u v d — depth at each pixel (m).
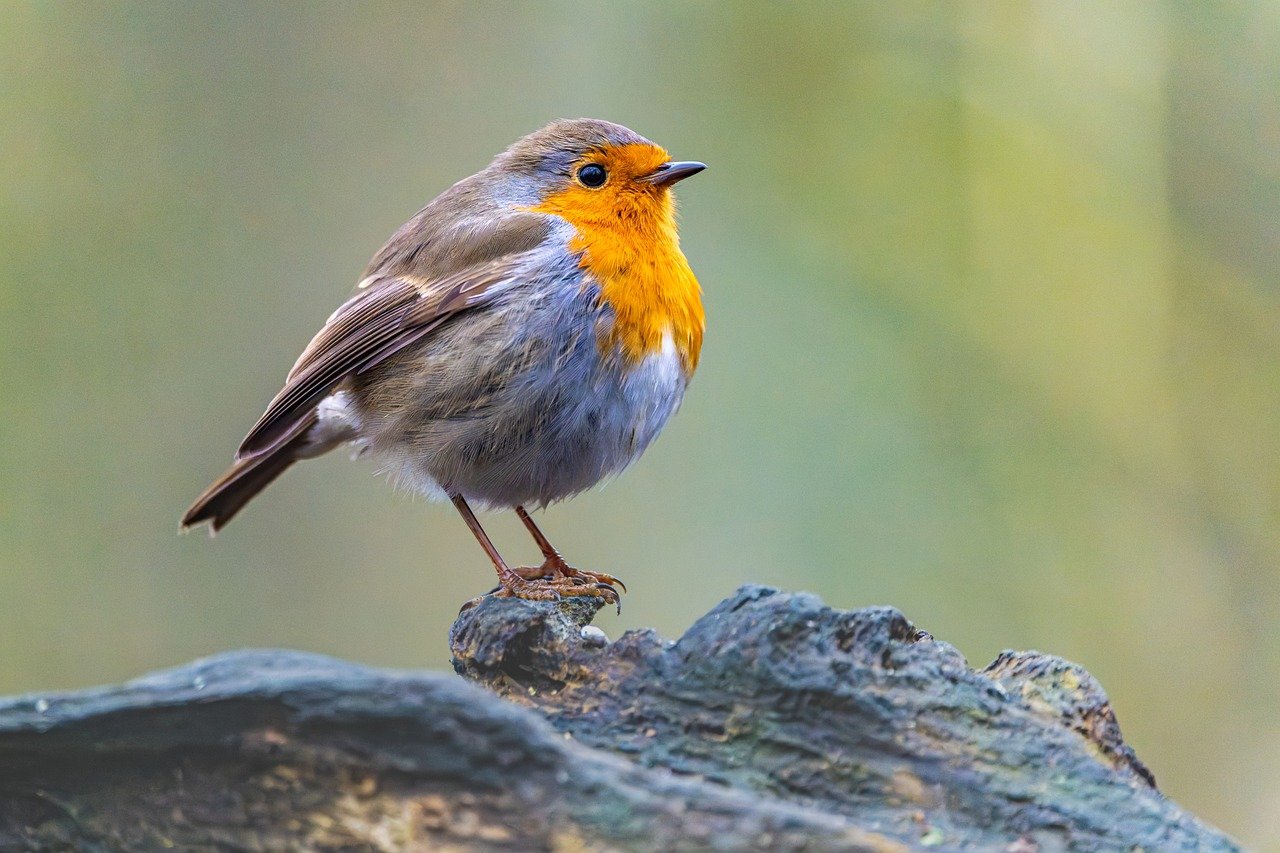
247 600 13.27
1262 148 12.56
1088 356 12.34
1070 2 12.44
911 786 5.23
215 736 4.87
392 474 8.07
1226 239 12.58
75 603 12.88
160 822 5.04
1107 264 12.34
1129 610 11.91
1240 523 12.23
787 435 12.38
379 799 4.78
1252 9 12.50
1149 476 12.24
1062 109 12.48
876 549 12.05
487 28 14.23
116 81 13.80
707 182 12.87
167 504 13.31
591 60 13.66
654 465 12.76
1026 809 5.14
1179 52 12.61
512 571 7.86
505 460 7.73
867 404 12.30
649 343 7.66
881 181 12.67
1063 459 12.18
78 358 13.34
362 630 13.35
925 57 12.66
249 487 8.59
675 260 7.92
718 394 12.59
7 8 13.50
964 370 12.35
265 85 14.15
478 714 4.70
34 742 4.98
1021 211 12.42
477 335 7.55
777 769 5.33
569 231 7.71
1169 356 12.52
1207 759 11.72
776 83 12.91
